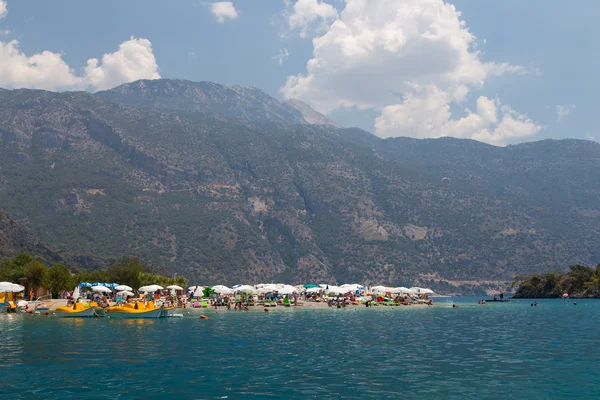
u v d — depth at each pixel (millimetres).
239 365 26766
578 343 36375
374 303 94062
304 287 109562
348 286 110188
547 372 25062
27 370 25250
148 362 27625
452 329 47312
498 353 31312
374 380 23078
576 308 92750
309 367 26234
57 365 26609
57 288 96875
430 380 23141
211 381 22797
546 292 174000
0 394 20484
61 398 19844
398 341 37438
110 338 38688
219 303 85562
